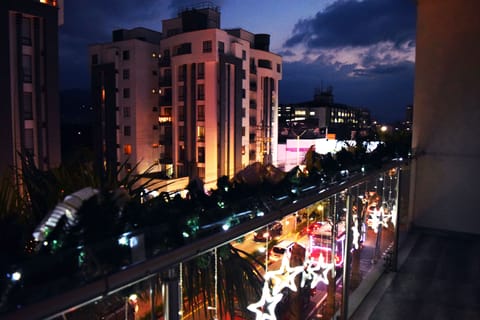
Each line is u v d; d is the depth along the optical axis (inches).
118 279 66.1
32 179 86.3
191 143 1039.0
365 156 229.8
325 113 2534.5
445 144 373.7
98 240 68.9
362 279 266.4
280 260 145.1
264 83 1216.2
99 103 1103.6
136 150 1072.2
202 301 98.0
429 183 382.0
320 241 191.2
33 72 597.0
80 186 87.0
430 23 370.0
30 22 590.2
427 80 376.5
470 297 247.9
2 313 51.5
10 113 563.2
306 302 177.0
